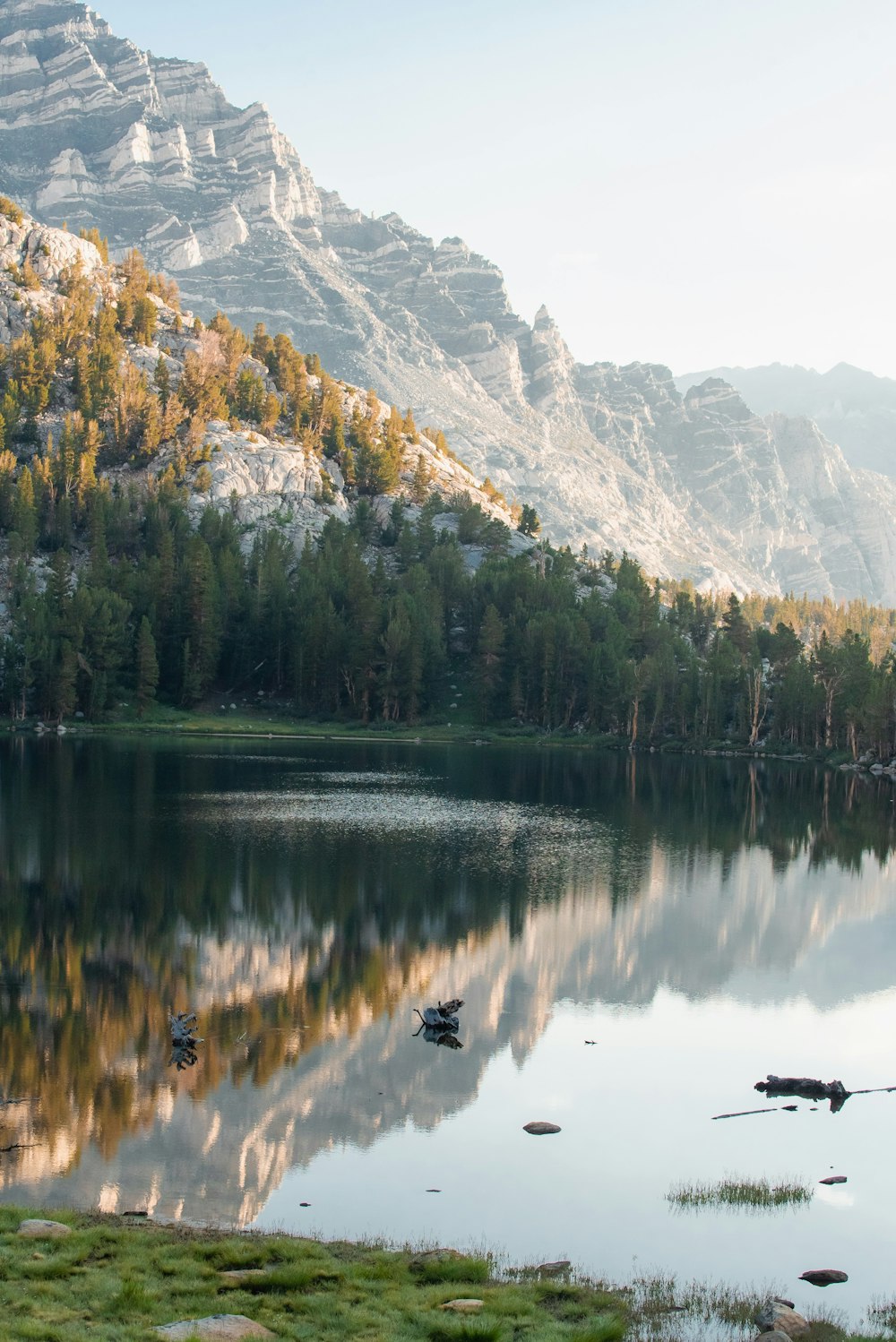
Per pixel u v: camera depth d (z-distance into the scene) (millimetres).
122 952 69875
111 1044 54406
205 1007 60531
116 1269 28781
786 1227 37938
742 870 105500
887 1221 38562
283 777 163875
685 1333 29281
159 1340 24422
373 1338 25656
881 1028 61219
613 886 95688
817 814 147125
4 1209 33688
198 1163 41500
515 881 96250
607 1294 31172
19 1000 60375
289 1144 43812
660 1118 48000
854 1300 32906
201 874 92375
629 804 152000
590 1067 54156
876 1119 48469
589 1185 41031
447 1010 59906
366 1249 32812
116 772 159250
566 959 72938
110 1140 43312
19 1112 45812
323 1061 53344
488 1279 31016
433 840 114750
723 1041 58562
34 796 131875
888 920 86125
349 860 101688
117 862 95688
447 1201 39281
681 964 72750
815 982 69500
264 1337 25016
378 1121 46562
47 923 75625
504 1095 50156
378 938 76062
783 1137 46219
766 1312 30219
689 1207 39406
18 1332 24391
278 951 71625
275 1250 31109
